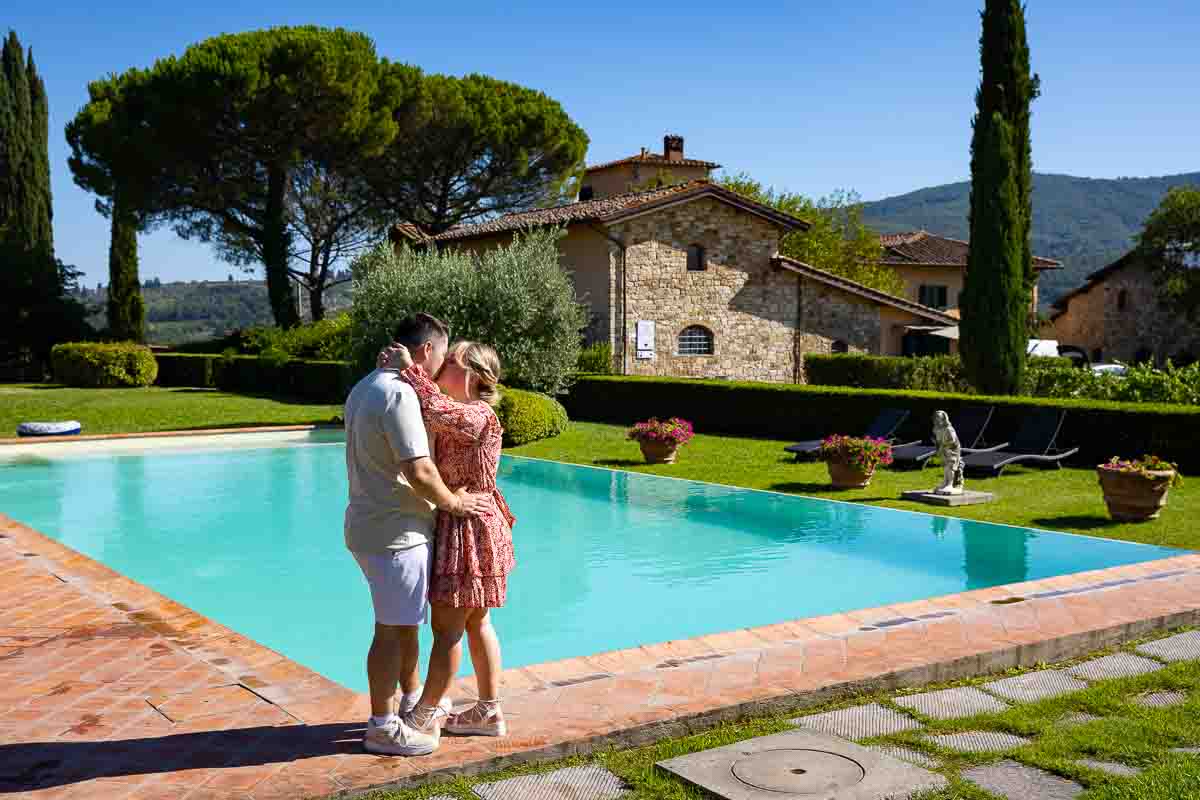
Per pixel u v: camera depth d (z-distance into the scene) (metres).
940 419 11.66
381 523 3.62
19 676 4.64
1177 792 3.36
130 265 38.53
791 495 12.30
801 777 3.55
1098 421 13.87
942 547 9.43
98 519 11.55
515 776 3.61
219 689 4.45
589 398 22.02
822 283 27.62
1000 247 17.20
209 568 9.11
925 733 4.05
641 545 9.80
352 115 32.34
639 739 3.94
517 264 18.78
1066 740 3.90
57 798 3.27
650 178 44.19
